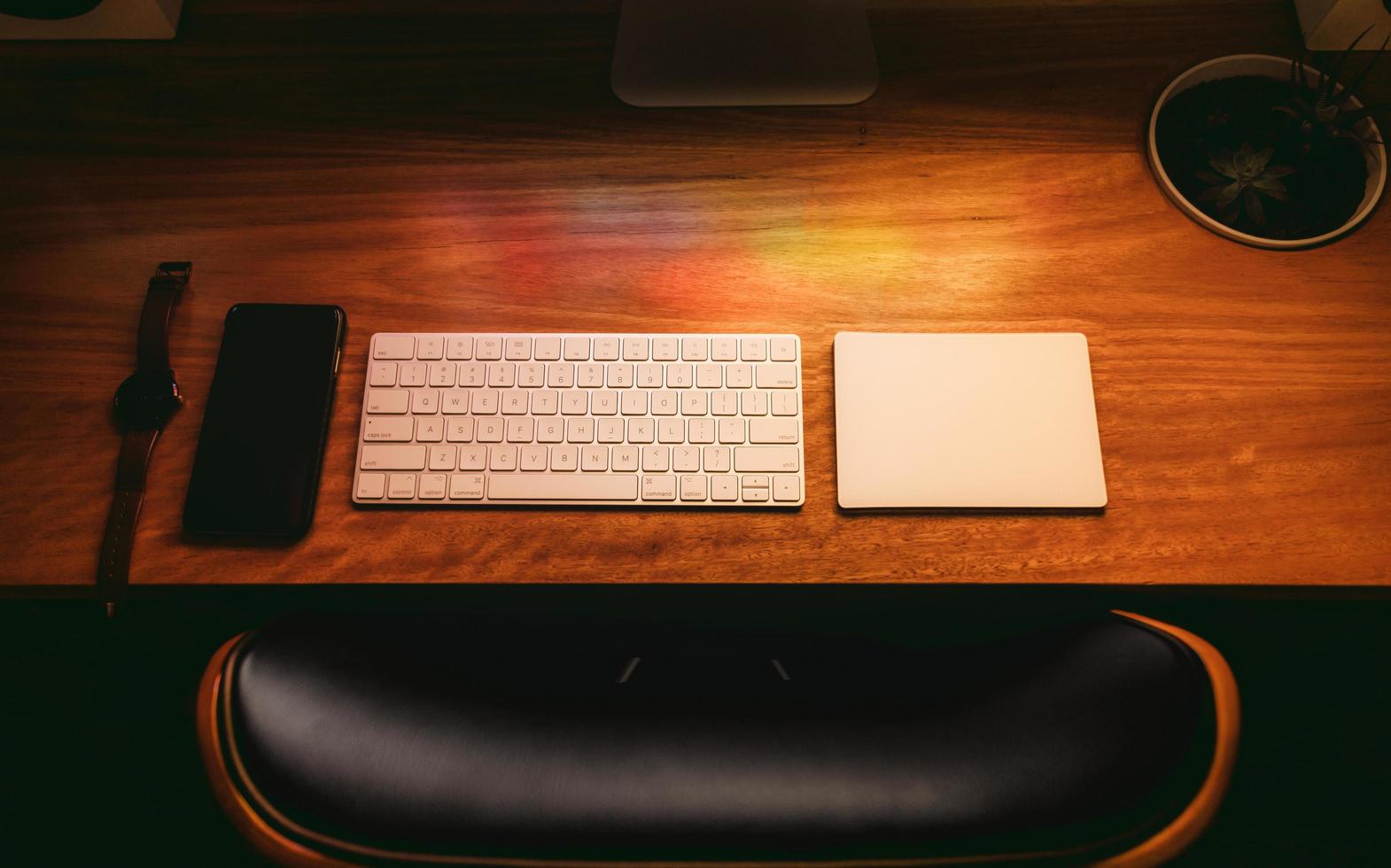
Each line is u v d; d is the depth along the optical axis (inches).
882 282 30.9
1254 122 31.9
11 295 30.7
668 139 32.8
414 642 25.8
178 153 32.6
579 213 31.9
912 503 27.7
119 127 32.9
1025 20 34.0
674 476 28.2
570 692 19.7
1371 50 33.0
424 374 29.1
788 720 18.4
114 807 50.3
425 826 16.9
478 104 33.3
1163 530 27.5
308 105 33.3
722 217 31.8
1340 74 32.7
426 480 28.0
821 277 31.0
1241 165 30.4
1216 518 27.5
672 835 16.5
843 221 31.7
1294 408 28.7
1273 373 29.2
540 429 28.6
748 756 17.5
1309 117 29.6
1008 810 16.9
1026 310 30.4
